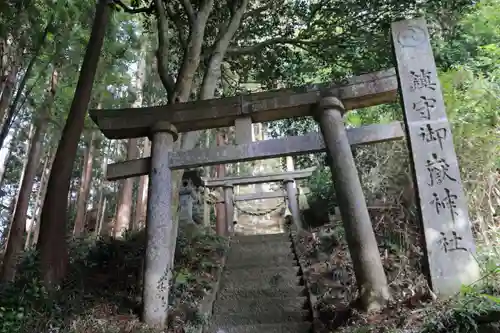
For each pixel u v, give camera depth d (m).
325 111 5.12
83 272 6.06
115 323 4.52
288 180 11.59
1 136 8.17
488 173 4.94
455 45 6.53
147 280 4.76
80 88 6.83
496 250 4.23
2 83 7.94
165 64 6.90
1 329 4.12
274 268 7.21
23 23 8.08
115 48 11.40
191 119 5.49
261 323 5.31
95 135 14.94
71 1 9.27
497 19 6.49
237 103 5.45
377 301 4.08
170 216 5.12
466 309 2.91
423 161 4.16
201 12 6.88
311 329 4.85
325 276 6.07
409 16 6.39
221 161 5.19
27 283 5.05
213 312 5.78
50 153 14.65
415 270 4.90
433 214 3.98
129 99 13.70
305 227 10.35
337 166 4.79
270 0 7.70
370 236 4.41
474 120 5.10
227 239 9.16
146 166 5.43
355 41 6.81
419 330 3.13
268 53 8.10
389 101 5.33
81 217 13.33
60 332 4.34
